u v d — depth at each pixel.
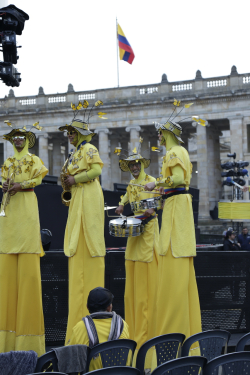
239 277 7.25
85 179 5.99
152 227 6.68
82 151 6.10
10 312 5.95
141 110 47.91
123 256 7.27
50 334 7.01
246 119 44.53
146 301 6.55
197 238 13.39
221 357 3.72
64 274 7.06
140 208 6.68
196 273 7.21
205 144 45.69
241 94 44.22
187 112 46.28
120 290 7.24
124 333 4.27
